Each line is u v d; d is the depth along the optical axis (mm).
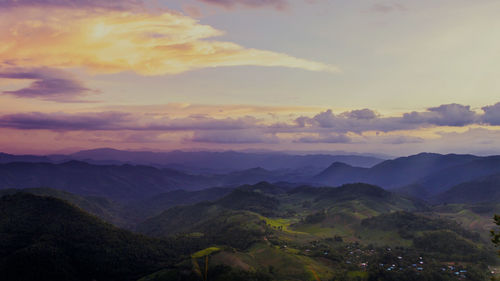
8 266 190125
